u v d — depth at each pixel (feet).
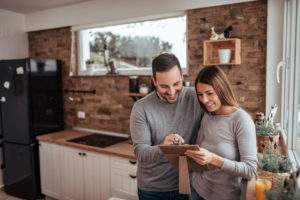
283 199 3.14
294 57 5.71
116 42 11.03
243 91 8.30
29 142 10.79
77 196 9.97
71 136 10.87
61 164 10.30
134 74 10.51
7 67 10.89
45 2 11.05
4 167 11.80
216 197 4.25
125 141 9.97
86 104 11.78
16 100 10.87
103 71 11.38
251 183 4.03
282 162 4.19
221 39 7.95
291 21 5.75
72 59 11.82
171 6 9.23
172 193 5.25
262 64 7.95
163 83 4.42
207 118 4.38
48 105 11.57
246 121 3.88
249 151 3.80
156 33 10.06
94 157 9.29
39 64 11.06
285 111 7.44
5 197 11.50
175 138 4.23
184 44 9.50
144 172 5.39
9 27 12.38
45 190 10.96
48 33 12.55
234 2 8.05
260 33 7.90
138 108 5.06
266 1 7.74
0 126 11.59
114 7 10.46
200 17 8.82
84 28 11.41
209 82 3.94
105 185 9.12
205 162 3.78
